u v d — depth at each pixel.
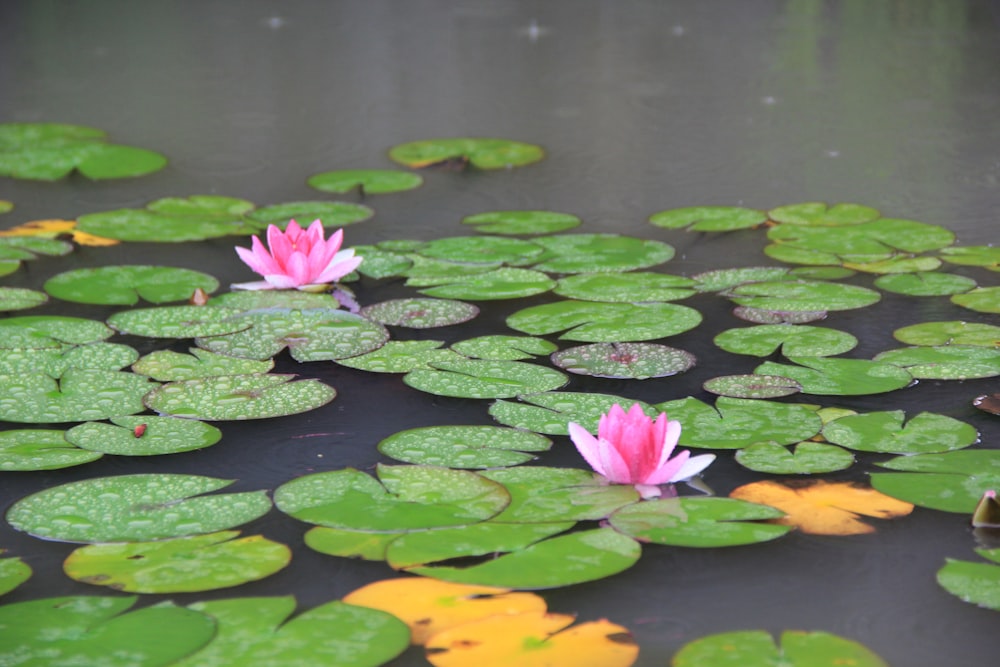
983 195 3.94
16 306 2.91
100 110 5.55
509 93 5.95
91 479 2.00
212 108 5.62
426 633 1.54
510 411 2.27
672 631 1.58
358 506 1.88
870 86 5.88
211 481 2.00
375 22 8.25
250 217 3.80
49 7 9.03
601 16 8.49
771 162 4.50
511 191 4.18
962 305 2.86
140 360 2.54
